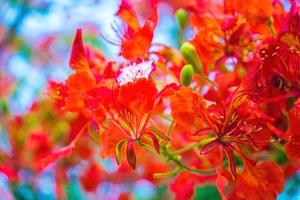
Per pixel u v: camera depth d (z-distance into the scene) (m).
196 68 0.78
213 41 0.80
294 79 0.73
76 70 0.79
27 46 1.65
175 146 0.83
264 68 0.73
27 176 1.17
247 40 0.80
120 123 0.73
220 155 0.77
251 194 0.73
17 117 1.22
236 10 0.80
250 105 0.73
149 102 0.72
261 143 0.73
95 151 1.09
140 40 0.78
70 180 1.18
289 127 0.72
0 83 1.45
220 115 0.73
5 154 1.17
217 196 1.14
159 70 0.81
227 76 0.77
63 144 1.17
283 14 0.80
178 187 0.92
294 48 0.74
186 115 0.73
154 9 0.78
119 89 0.72
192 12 0.85
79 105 0.77
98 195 1.16
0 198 1.25
